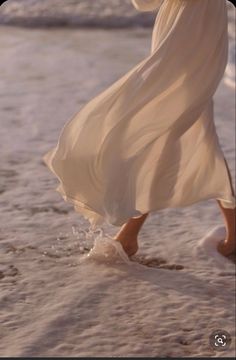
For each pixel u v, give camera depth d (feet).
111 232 20.84
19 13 60.34
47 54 46.37
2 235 20.65
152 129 17.78
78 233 20.90
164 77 17.63
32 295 17.37
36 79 39.73
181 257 19.54
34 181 24.94
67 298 17.19
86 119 17.85
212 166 18.53
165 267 19.04
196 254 19.72
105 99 17.84
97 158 17.71
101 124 17.76
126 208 17.52
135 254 19.62
